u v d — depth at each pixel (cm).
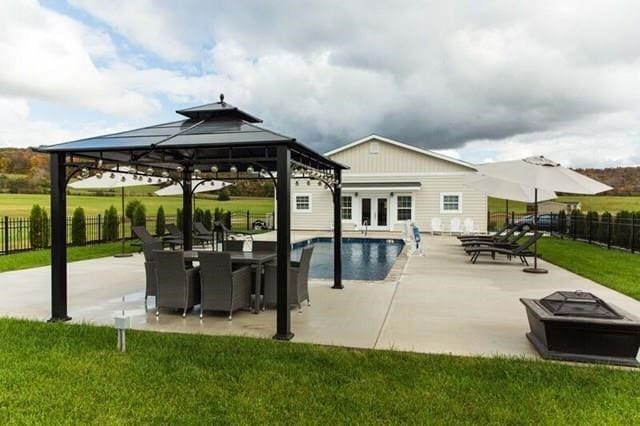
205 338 517
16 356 448
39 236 1468
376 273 1214
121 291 797
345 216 2459
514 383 387
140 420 325
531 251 1438
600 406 346
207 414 333
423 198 2361
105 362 434
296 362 437
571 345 449
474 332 548
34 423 321
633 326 427
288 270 532
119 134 654
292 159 648
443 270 1055
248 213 2544
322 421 323
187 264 748
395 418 328
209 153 809
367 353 464
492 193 1351
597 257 1316
